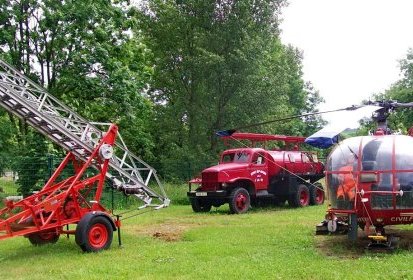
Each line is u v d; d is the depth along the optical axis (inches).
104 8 871.7
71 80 836.0
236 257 345.1
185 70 1142.3
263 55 1143.0
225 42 1113.4
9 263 360.8
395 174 332.8
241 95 1108.5
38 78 881.5
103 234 396.5
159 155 1140.5
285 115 1246.3
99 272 312.5
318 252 357.4
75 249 406.6
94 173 726.5
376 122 376.8
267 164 737.6
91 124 442.3
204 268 310.0
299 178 764.6
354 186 341.1
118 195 802.8
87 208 425.1
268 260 327.0
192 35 1158.3
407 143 343.9
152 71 984.3
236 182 701.9
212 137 1135.0
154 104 1190.3
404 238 397.1
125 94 856.9
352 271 287.3
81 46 856.3
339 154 360.2
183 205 839.7
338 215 358.6
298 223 528.4
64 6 827.4
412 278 265.3
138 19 1170.0
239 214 668.1
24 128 886.4
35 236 433.7
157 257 355.3
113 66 856.9
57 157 776.9
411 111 1196.5
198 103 1141.7
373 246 350.0
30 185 758.5
